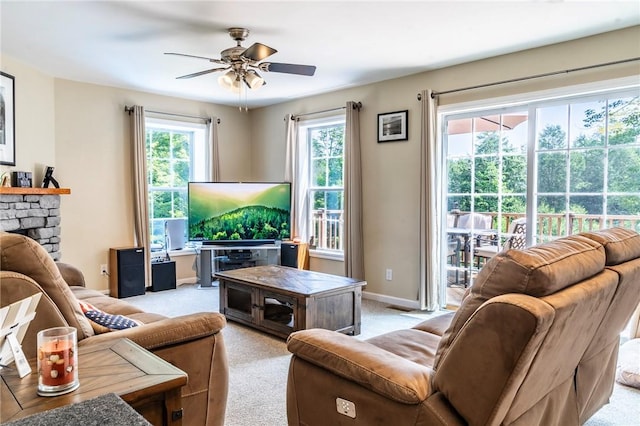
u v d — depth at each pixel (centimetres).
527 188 395
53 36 354
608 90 345
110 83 506
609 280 164
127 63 428
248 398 257
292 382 183
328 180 572
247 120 664
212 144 608
